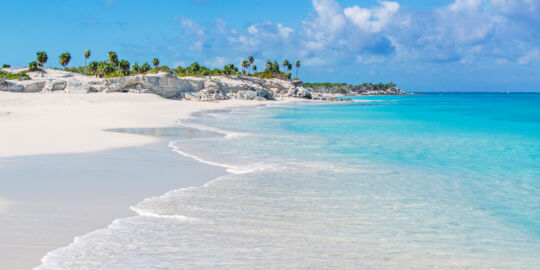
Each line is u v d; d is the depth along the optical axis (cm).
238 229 762
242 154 1712
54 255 604
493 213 932
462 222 858
